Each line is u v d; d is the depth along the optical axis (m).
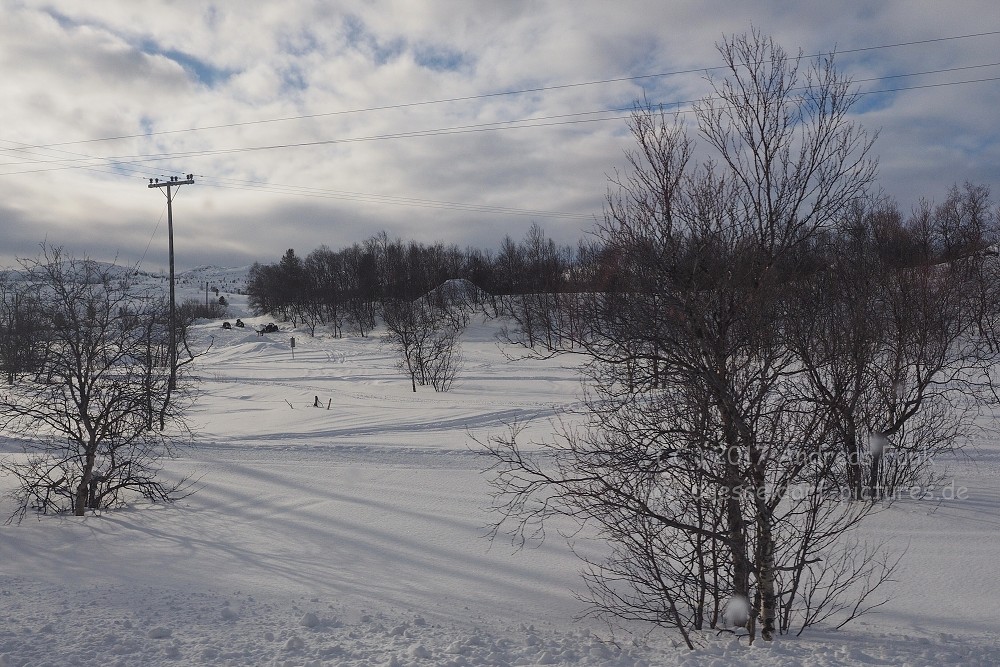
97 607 6.82
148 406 14.03
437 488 14.84
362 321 84.56
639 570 7.80
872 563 9.32
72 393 13.33
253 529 12.10
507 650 5.82
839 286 8.36
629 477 6.73
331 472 16.58
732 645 5.85
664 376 6.47
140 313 14.05
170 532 11.92
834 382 6.89
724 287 6.14
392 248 94.88
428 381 37.38
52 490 13.72
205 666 5.11
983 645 6.00
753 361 6.46
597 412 7.39
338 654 5.51
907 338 11.64
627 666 5.33
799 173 6.25
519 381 37.97
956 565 9.28
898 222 10.60
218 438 21.45
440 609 8.00
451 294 81.12
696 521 6.66
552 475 15.16
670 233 6.25
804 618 7.57
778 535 6.57
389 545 11.08
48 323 12.98
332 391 36.12
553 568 9.88
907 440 12.97
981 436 15.94
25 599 7.06
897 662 5.27
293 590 8.68
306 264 105.25
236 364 53.47
